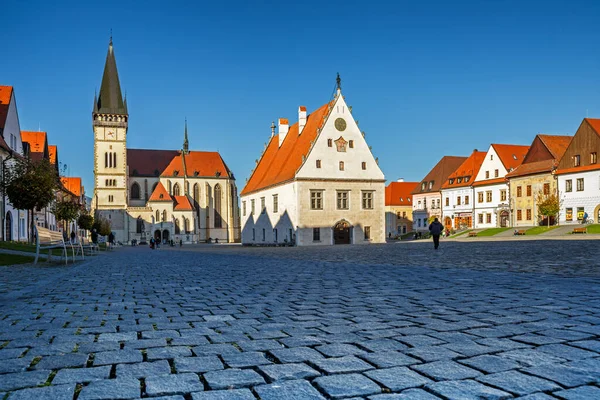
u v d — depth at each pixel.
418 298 8.30
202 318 6.71
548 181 67.94
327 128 54.38
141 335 5.60
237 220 127.94
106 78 111.19
